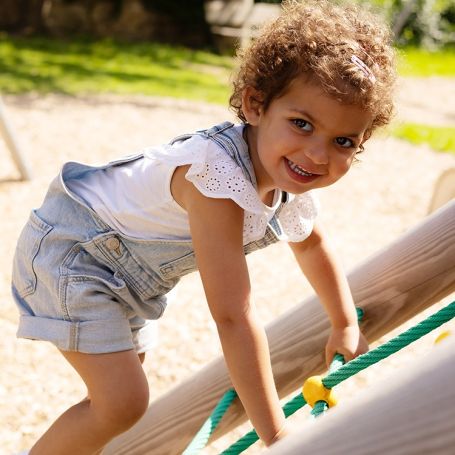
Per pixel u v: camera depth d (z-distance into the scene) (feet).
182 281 11.47
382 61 4.49
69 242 5.10
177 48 35.50
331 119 4.18
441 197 10.69
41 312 5.15
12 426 7.80
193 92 25.91
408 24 46.32
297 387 5.45
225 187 4.43
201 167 4.51
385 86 4.42
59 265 5.05
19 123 19.45
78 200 5.12
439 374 1.88
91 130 19.43
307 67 4.24
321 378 4.54
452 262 4.95
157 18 36.70
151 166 4.91
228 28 37.19
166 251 5.01
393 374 2.10
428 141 21.44
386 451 1.94
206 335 9.85
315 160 4.20
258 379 4.21
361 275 5.31
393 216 14.99
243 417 5.38
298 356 5.34
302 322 5.37
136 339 5.51
